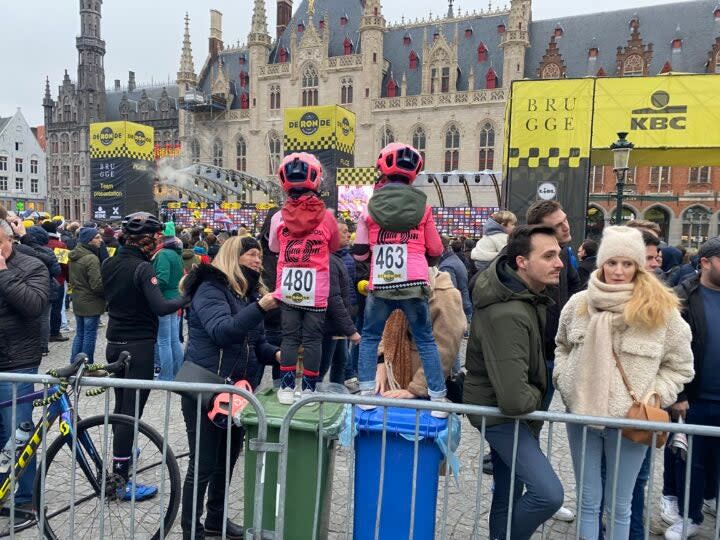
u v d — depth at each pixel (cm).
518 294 258
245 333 316
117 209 2600
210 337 326
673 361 279
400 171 337
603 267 282
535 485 260
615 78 977
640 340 270
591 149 986
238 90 5234
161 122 5744
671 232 3738
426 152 4397
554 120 985
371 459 279
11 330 351
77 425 325
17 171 6775
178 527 358
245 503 288
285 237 344
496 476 319
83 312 670
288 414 270
